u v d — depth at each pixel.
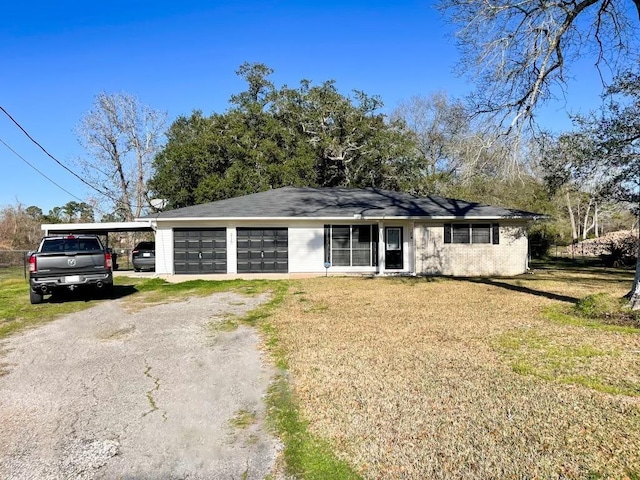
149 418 4.55
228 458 3.72
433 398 4.73
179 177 29.89
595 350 6.42
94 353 7.12
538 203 28.52
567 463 3.40
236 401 4.94
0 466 3.67
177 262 18.27
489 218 17.84
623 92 14.89
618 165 15.66
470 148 12.23
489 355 6.27
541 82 11.18
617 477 3.21
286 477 3.40
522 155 12.14
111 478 3.47
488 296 11.86
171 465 3.63
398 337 7.44
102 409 4.82
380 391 4.96
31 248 33.16
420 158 32.44
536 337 7.25
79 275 11.53
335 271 18.58
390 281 15.93
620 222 48.91
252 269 18.38
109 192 34.97
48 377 5.96
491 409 4.41
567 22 10.61
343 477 3.35
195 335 8.12
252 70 36.41
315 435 4.02
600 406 4.43
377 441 3.84
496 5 10.92
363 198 20.83
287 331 8.13
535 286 13.92
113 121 34.31
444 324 8.38
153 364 6.43
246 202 19.92
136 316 10.07
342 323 8.70
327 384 5.26
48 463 3.71
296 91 33.53
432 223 18.30
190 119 35.69
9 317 10.18
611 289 12.97
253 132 30.98
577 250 33.50
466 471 3.35
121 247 38.69
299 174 30.20
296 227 18.53
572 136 15.54
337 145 31.38
